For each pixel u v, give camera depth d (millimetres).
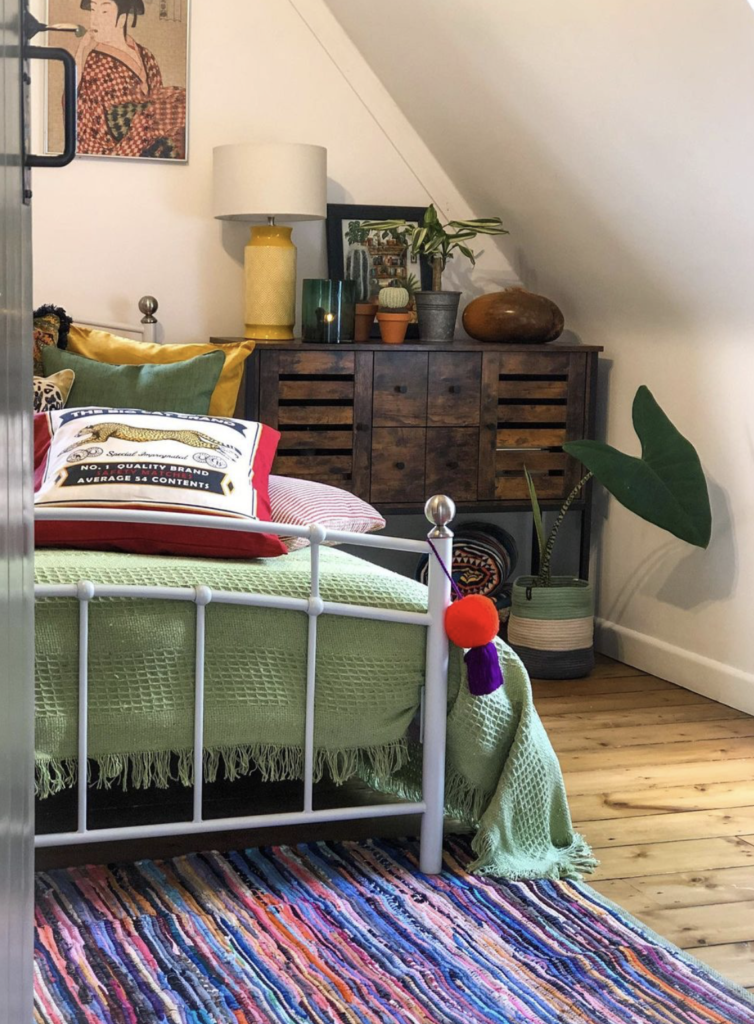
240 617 2018
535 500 3473
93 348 3062
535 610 3465
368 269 3787
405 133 3799
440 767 2105
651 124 2791
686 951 1867
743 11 2271
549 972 1780
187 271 3652
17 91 831
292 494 2658
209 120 3619
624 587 3725
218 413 2994
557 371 3611
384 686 2086
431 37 3270
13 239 823
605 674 3564
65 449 2320
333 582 2096
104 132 3525
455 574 3742
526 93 3104
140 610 1965
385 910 1966
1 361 747
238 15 3598
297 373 3385
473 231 3611
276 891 2021
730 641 3250
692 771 2701
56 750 1943
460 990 1720
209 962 1771
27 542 962
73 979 1705
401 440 3502
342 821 2359
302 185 3393
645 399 3248
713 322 3232
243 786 2479
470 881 2090
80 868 2084
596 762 2744
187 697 1996
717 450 3275
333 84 3715
